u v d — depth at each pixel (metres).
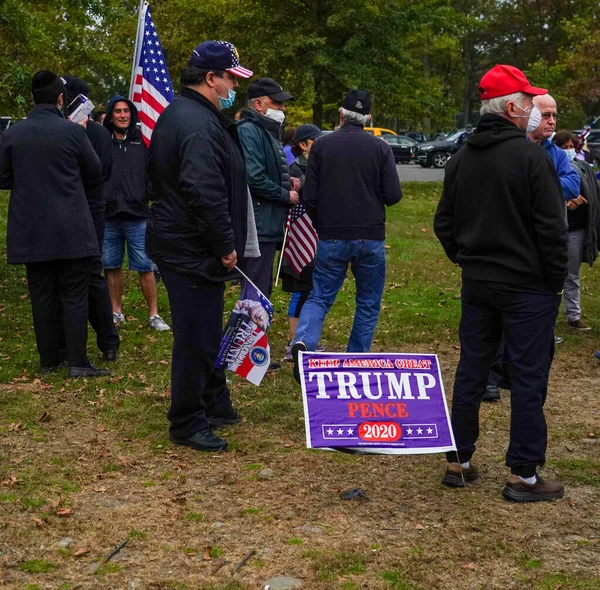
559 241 4.08
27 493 4.25
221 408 5.43
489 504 4.32
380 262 6.26
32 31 12.93
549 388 6.58
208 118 4.66
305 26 25.42
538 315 4.21
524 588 3.47
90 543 3.75
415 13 25.20
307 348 6.07
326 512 4.16
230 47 4.77
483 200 4.25
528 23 68.56
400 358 4.54
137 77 7.46
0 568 3.52
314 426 4.38
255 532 3.92
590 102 46.25
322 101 26.30
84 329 6.34
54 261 6.27
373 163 6.11
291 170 7.44
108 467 4.63
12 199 6.10
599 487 4.59
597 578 3.56
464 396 4.46
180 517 4.05
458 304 9.62
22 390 5.95
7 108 12.37
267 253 6.32
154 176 4.79
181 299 4.81
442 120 29.83
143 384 6.22
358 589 3.42
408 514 4.17
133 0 30.44
